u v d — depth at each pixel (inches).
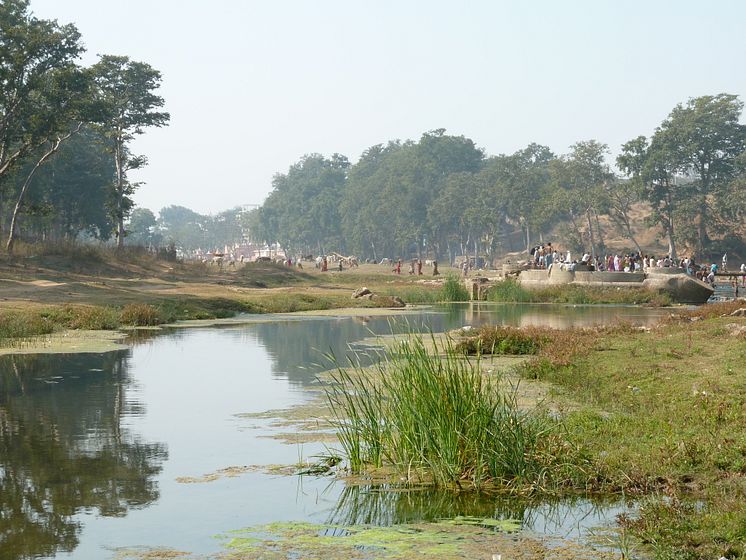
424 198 6294.3
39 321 1128.2
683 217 4638.3
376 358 828.6
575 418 467.8
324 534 305.0
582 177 5310.0
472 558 273.9
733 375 579.8
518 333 893.2
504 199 5531.5
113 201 3011.8
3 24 2193.7
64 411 564.4
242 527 313.7
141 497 357.1
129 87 2928.2
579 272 2124.8
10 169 2373.3
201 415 548.4
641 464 372.5
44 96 2274.9
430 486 371.2
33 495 360.5
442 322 1341.0
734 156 4923.7
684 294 1991.9
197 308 1524.4
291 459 425.7
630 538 293.4
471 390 393.4
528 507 337.7
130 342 1029.2
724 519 290.0
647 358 703.7
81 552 285.1
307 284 2486.5
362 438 429.7
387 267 3816.4
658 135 4800.7
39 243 2218.3
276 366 799.1
